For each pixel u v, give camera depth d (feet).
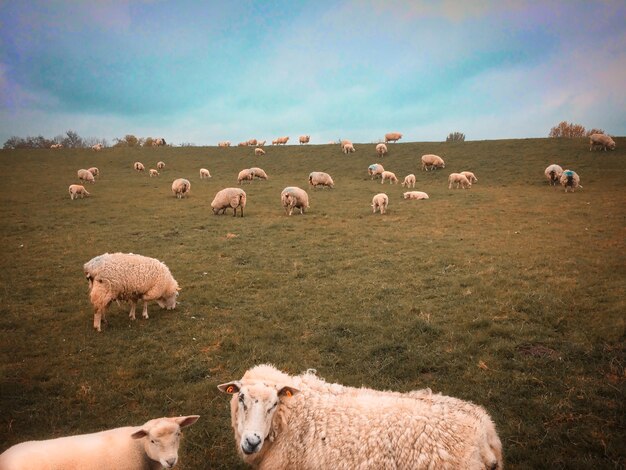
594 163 133.69
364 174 154.51
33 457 14.30
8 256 59.93
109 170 172.96
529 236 64.80
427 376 25.90
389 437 13.62
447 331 31.73
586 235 63.87
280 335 32.53
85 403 23.30
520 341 29.27
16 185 133.49
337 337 31.86
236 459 18.53
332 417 14.73
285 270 51.80
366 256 57.00
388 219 83.10
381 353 28.99
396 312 36.35
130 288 34.83
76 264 55.67
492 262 51.03
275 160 184.85
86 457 15.25
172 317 37.01
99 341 31.91
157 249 63.57
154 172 160.86
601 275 43.39
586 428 19.26
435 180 138.31
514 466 17.25
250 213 92.73
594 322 31.32
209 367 27.68
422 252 57.82
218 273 50.83
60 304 40.78
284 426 15.08
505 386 23.82
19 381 25.70
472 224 75.87
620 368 24.72
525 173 134.21
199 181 146.20
